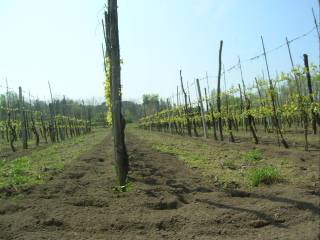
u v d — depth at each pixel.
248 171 11.79
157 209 8.25
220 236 6.35
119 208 8.15
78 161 15.88
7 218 7.52
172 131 47.78
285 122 34.00
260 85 19.86
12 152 27.17
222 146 21.11
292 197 8.22
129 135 43.59
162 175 12.09
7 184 10.95
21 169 13.34
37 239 6.26
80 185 10.71
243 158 14.76
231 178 10.83
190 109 37.72
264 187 9.51
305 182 9.75
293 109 17.75
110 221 7.18
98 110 93.88
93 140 34.59
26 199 9.23
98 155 18.55
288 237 6.02
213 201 8.48
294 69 16.97
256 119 39.59
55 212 7.88
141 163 14.80
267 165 12.84
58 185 10.62
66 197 9.26
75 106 79.06
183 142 25.75
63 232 6.71
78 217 7.49
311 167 12.05
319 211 7.21
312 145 19.03
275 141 22.36
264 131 31.98
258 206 7.77
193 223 7.00
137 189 9.87
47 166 14.90
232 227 6.74
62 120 47.03
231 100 34.09
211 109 27.81
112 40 10.70
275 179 9.98
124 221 7.14
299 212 7.24
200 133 41.38
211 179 10.91
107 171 13.15
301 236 5.99
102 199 8.89
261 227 6.73
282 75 18.62
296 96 17.47
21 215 7.70
